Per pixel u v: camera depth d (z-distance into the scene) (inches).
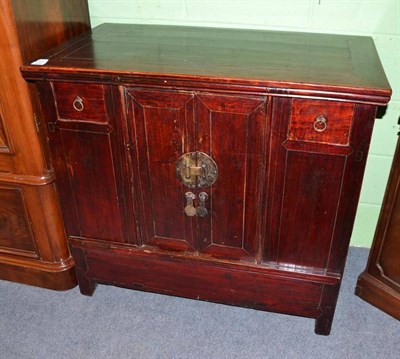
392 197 60.8
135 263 62.9
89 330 63.7
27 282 71.0
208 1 65.6
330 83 44.3
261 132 48.6
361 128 46.0
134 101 50.3
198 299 64.1
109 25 68.4
